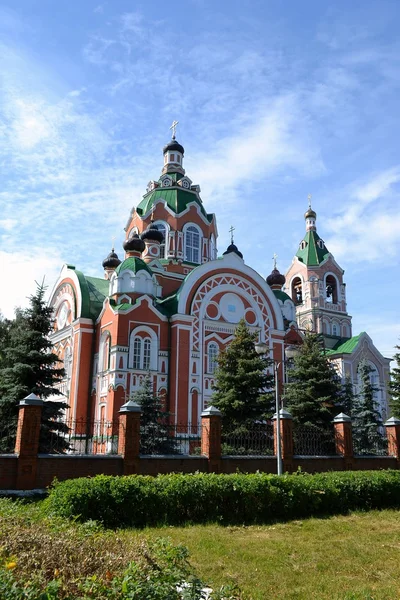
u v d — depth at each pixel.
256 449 22.69
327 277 65.94
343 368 55.59
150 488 13.77
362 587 8.55
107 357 37.19
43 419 25.48
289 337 46.69
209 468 20.00
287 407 31.61
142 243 40.91
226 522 14.23
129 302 37.81
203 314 40.12
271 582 8.77
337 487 16.80
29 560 6.38
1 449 24.48
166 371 37.81
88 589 5.59
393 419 27.66
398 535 12.78
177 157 50.88
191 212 47.88
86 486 12.86
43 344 27.83
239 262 43.22
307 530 13.40
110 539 8.05
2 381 26.83
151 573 6.50
